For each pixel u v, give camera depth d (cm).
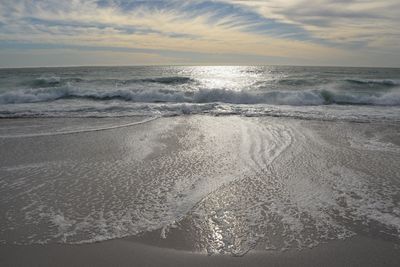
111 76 2978
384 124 1118
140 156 766
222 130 1023
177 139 916
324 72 4019
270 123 1127
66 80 2309
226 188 590
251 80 2480
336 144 873
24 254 398
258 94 1667
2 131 1025
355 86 2091
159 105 1466
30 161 735
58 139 923
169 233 443
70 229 454
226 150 813
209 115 1286
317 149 827
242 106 1495
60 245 416
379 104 1596
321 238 431
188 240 427
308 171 675
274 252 401
